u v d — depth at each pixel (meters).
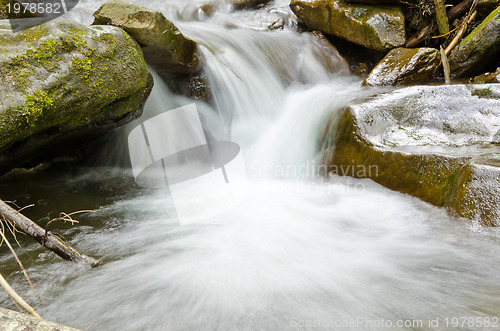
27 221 2.48
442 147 3.96
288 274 2.78
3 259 3.05
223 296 2.53
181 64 5.24
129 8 4.38
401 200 3.81
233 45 6.61
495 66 6.45
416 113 4.46
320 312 2.34
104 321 2.31
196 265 2.93
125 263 2.98
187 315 2.35
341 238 3.32
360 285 2.62
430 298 2.44
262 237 3.36
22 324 1.37
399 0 7.02
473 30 6.51
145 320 2.32
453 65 6.52
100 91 3.68
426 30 7.00
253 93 6.38
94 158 5.49
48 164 5.30
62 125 3.71
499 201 3.04
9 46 3.09
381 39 6.69
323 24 7.43
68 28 3.50
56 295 2.56
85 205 4.22
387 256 2.98
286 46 7.17
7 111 2.93
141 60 4.27
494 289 2.50
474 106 4.33
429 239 3.16
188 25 7.36
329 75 7.03
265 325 2.23
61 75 3.30
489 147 3.76
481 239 3.01
